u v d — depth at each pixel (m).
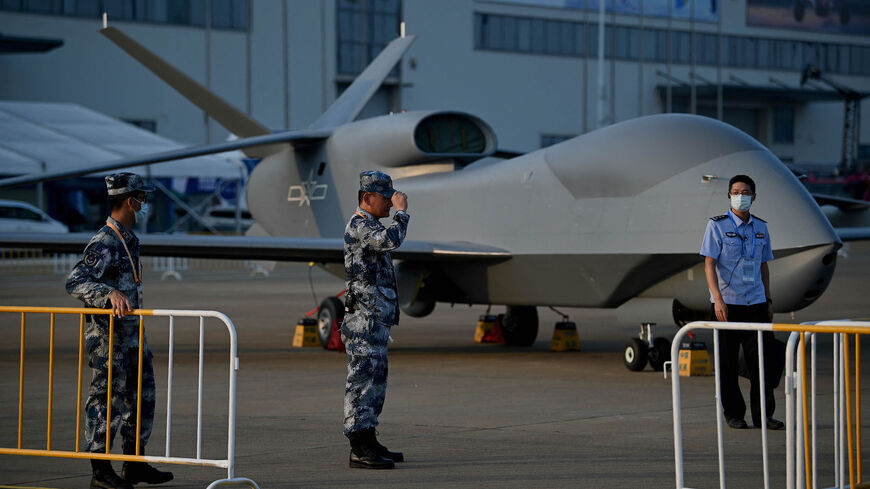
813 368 6.41
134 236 7.61
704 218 12.99
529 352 16.86
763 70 82.75
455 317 23.58
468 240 15.98
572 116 76.06
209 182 55.81
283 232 20.94
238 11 65.56
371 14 69.38
